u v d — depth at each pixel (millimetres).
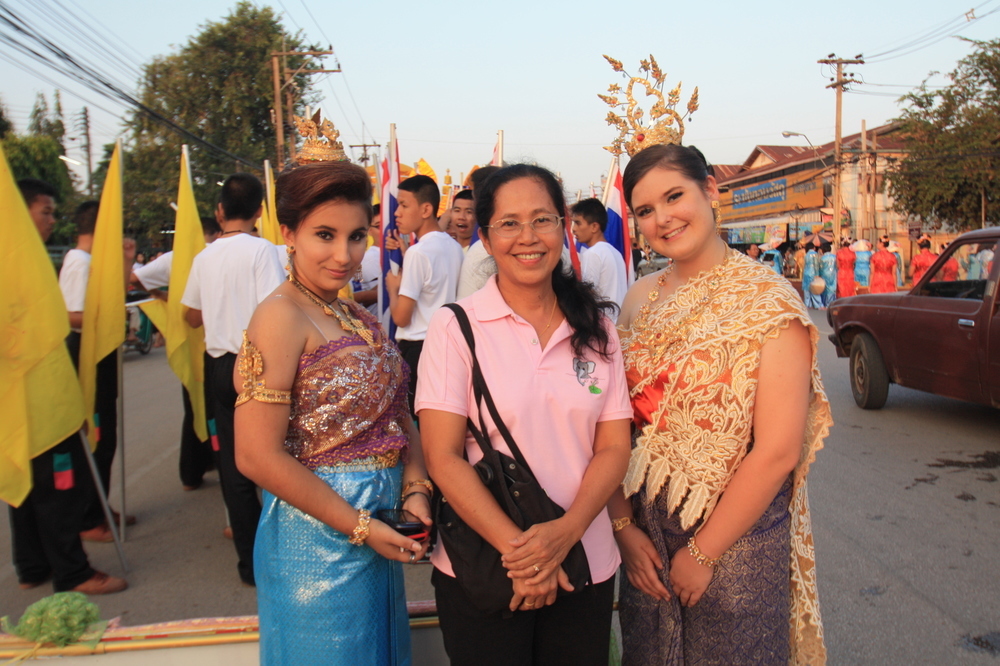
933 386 6039
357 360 1786
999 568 3549
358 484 1762
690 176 1899
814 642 1927
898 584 3402
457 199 4957
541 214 1696
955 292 5957
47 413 3121
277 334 1692
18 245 2994
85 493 3488
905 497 4555
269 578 1784
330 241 1780
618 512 1975
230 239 3514
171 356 4184
